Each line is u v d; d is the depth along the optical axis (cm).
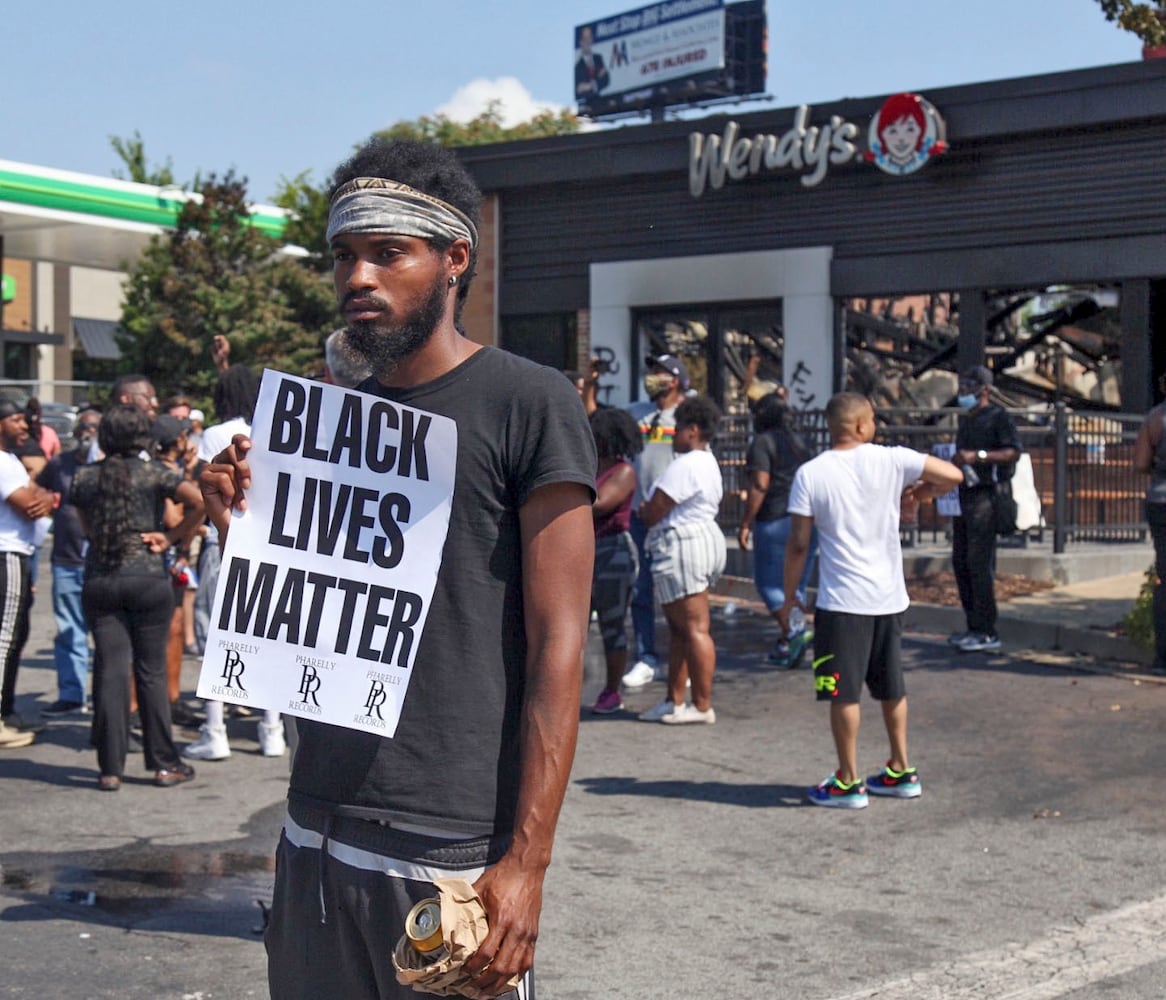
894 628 675
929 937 504
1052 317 2153
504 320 2305
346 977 246
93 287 4966
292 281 3178
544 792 231
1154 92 1725
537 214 2252
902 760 689
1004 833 632
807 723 859
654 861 594
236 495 252
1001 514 1041
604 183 2183
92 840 622
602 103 4484
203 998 445
